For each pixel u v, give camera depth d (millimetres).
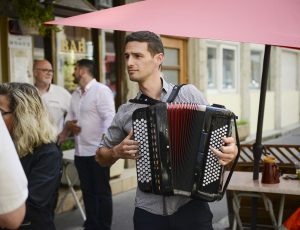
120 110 3078
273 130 16234
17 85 2826
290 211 5195
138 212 2900
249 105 14484
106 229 5254
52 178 2725
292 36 2568
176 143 2736
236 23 2674
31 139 2719
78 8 7309
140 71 2891
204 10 2828
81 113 5324
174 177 2752
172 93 2965
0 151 1737
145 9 2965
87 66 5344
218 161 2721
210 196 2752
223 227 5789
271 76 16406
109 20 2893
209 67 12969
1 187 1741
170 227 2867
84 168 5324
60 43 7391
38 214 2656
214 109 2713
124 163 8469
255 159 4152
